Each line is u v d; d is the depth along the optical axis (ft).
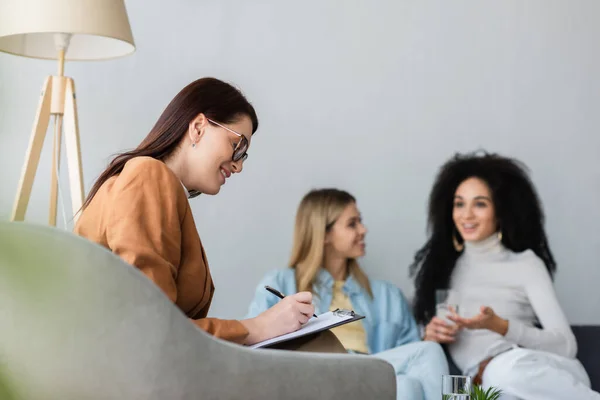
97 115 12.34
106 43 10.53
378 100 13.33
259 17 13.05
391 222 13.20
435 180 13.28
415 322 12.61
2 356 3.32
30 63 12.02
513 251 12.95
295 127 13.08
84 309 3.42
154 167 4.93
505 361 11.20
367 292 12.19
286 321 5.03
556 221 13.44
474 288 12.74
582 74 13.78
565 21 13.82
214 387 3.75
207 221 12.75
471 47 13.61
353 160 13.21
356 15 13.34
